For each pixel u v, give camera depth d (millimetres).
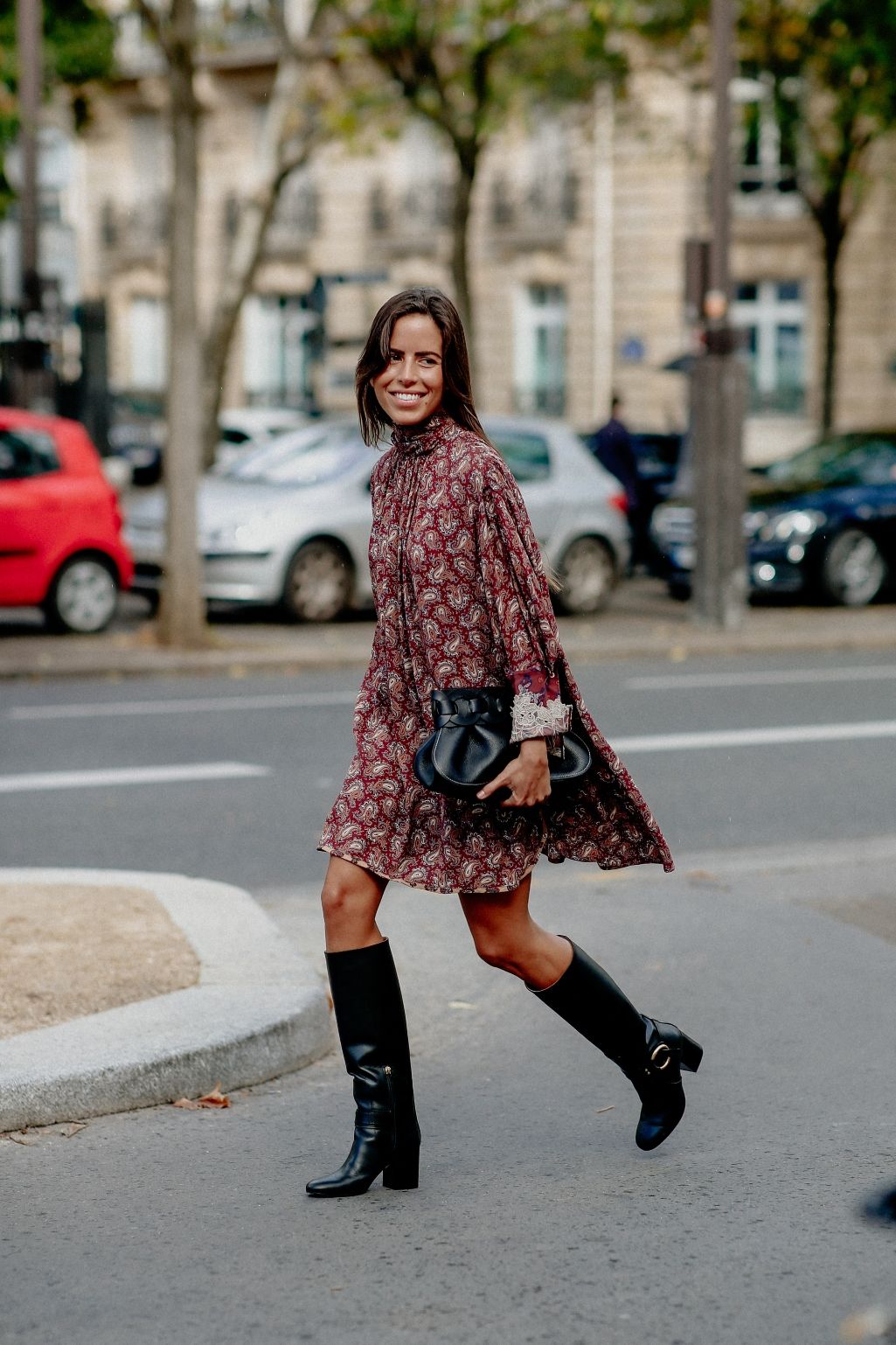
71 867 8039
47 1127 4754
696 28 28672
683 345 36469
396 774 4133
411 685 4148
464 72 27094
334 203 41562
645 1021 4398
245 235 24672
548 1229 4051
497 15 25156
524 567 3961
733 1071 5262
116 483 28141
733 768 10469
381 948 4238
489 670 4055
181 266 15625
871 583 20266
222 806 9359
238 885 7742
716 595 17797
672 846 8570
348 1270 3822
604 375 37438
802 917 7145
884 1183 4336
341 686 14188
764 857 8320
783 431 36844
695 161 32781
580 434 26125
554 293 38812
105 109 44344
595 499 19516
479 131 26891
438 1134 4746
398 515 4090
